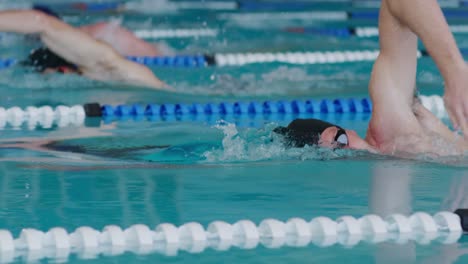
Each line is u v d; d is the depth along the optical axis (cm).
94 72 988
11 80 980
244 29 1485
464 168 557
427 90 945
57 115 817
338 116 825
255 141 645
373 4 1903
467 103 461
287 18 1656
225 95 929
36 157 609
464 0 1897
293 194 488
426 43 486
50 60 1002
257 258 366
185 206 459
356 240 396
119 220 428
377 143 599
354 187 504
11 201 473
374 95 584
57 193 493
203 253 374
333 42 1345
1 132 722
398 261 361
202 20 1591
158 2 1833
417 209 449
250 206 459
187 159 603
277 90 965
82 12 1648
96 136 698
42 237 391
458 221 418
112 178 538
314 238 400
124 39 1180
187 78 1038
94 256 369
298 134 618
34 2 1734
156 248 383
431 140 582
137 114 828
